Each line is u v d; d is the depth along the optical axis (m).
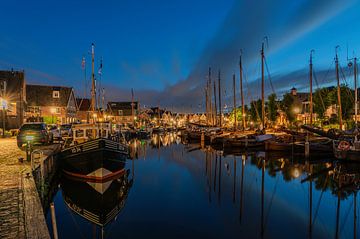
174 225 10.19
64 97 57.28
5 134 33.06
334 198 13.83
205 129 52.97
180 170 22.52
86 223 10.49
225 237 9.18
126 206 12.62
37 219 6.80
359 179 18.05
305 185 16.66
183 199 13.79
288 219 10.98
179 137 70.56
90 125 18.83
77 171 15.46
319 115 50.12
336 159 24.02
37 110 50.91
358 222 10.62
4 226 6.39
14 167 13.38
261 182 17.67
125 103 96.25
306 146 25.61
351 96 44.53
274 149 31.19
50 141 25.36
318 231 9.69
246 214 11.45
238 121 85.50
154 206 12.62
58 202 13.45
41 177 12.39
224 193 15.00
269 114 63.16
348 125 43.06
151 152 35.81
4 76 41.28
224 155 31.44
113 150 15.26
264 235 9.30
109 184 15.50
